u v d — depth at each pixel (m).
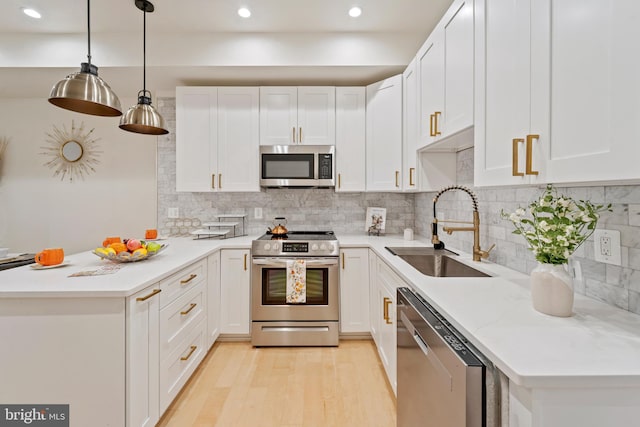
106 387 1.30
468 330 0.87
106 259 1.88
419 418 1.07
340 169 2.82
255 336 2.49
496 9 1.18
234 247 2.55
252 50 2.53
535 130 0.96
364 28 2.49
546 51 0.91
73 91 1.50
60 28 2.42
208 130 2.80
